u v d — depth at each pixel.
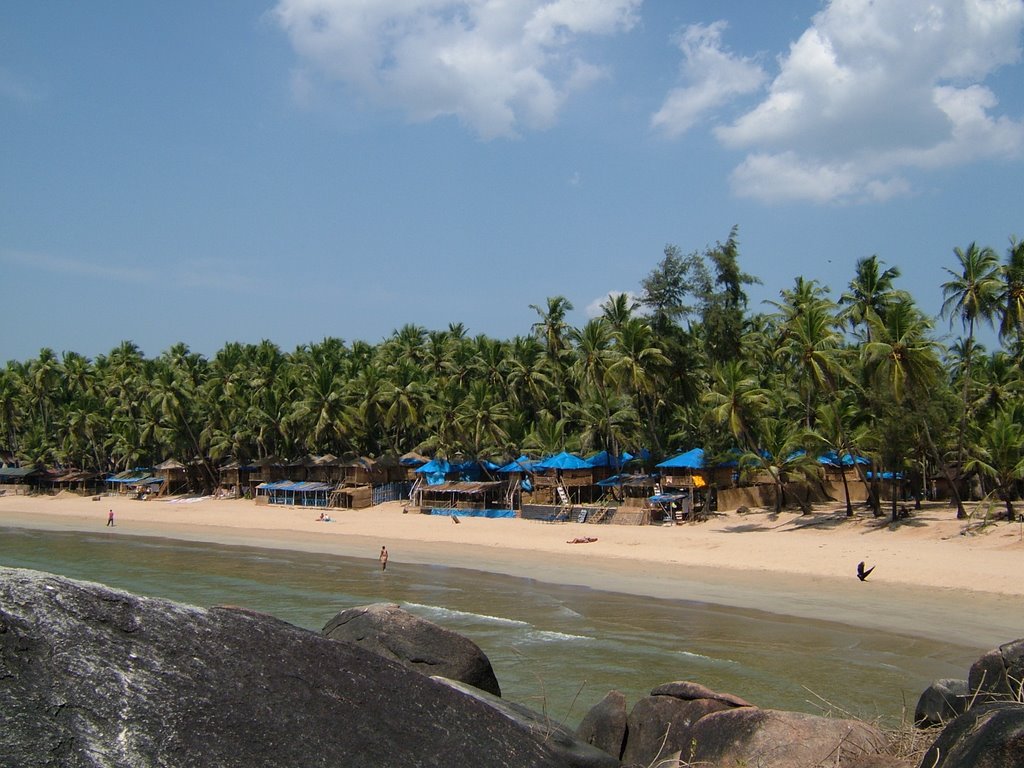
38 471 109.12
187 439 97.88
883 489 59.84
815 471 52.25
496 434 73.69
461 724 5.15
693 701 9.46
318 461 85.19
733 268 62.53
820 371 48.94
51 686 3.74
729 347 63.28
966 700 8.76
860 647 25.89
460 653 10.13
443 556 50.91
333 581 42.03
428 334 104.19
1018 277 44.59
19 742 3.45
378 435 94.38
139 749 3.71
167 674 4.15
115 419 106.44
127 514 81.75
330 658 4.98
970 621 28.27
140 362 118.38
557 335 77.31
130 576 44.22
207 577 43.72
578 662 24.66
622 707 10.04
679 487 58.00
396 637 10.12
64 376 119.38
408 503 77.06
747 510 56.97
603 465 65.75
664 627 29.64
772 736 8.20
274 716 4.30
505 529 59.25
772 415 62.19
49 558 52.22
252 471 92.62
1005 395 57.69
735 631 28.70
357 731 4.56
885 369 43.62
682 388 65.00
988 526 41.09
